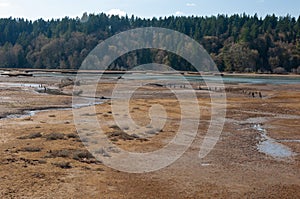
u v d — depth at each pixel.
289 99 51.34
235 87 69.81
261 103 46.16
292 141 24.94
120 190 14.52
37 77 90.19
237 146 23.03
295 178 16.92
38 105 39.59
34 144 21.02
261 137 26.06
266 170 18.02
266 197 14.43
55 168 16.72
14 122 28.55
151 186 15.14
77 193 13.95
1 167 16.39
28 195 13.50
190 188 15.09
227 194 14.57
